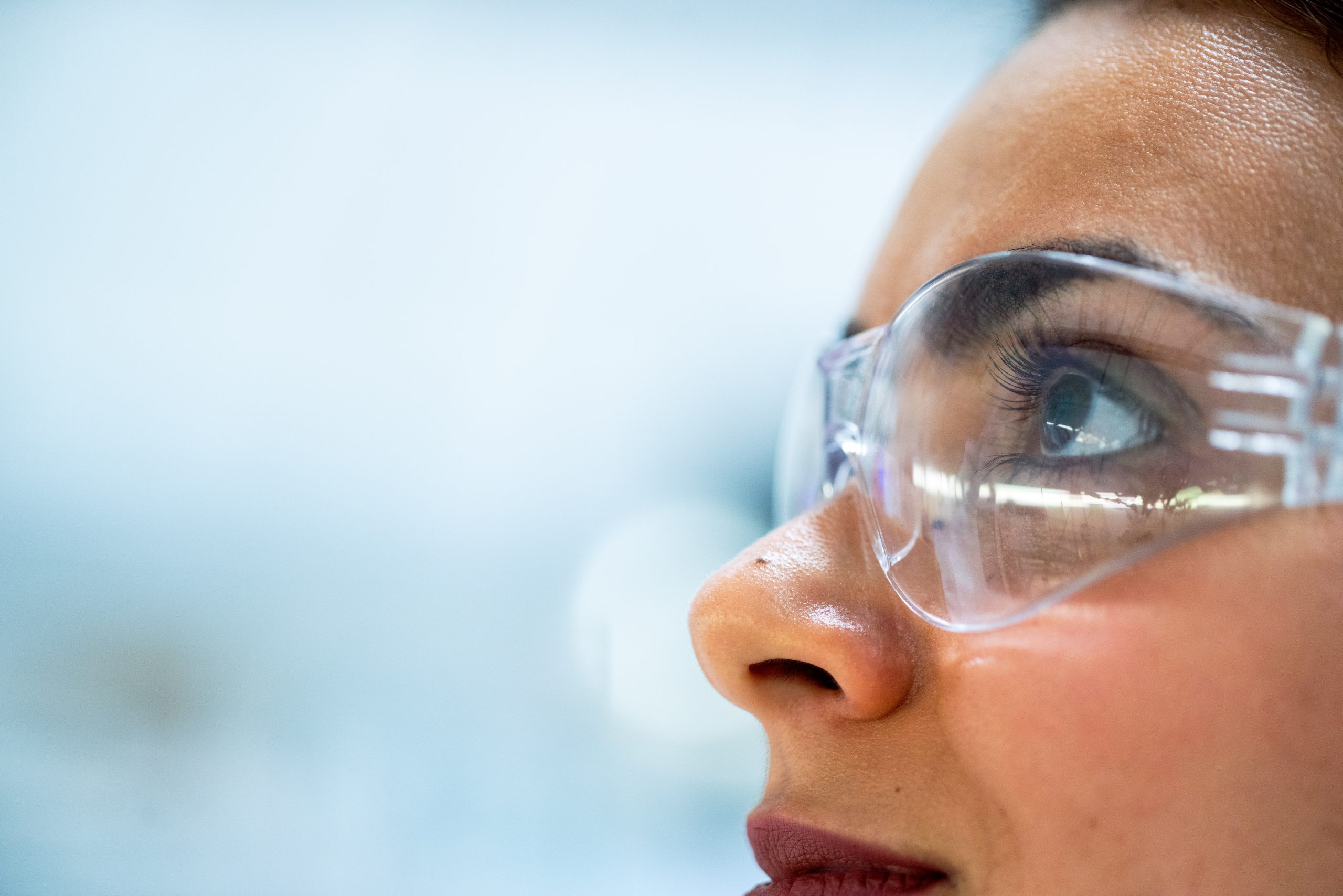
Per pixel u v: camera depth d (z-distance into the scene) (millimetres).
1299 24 286
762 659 302
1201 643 271
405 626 1297
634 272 1580
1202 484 273
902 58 1351
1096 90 299
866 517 303
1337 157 276
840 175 1540
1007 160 306
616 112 1612
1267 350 270
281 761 1082
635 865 962
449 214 1572
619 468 1493
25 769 1032
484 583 1389
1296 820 266
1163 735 272
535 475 1475
